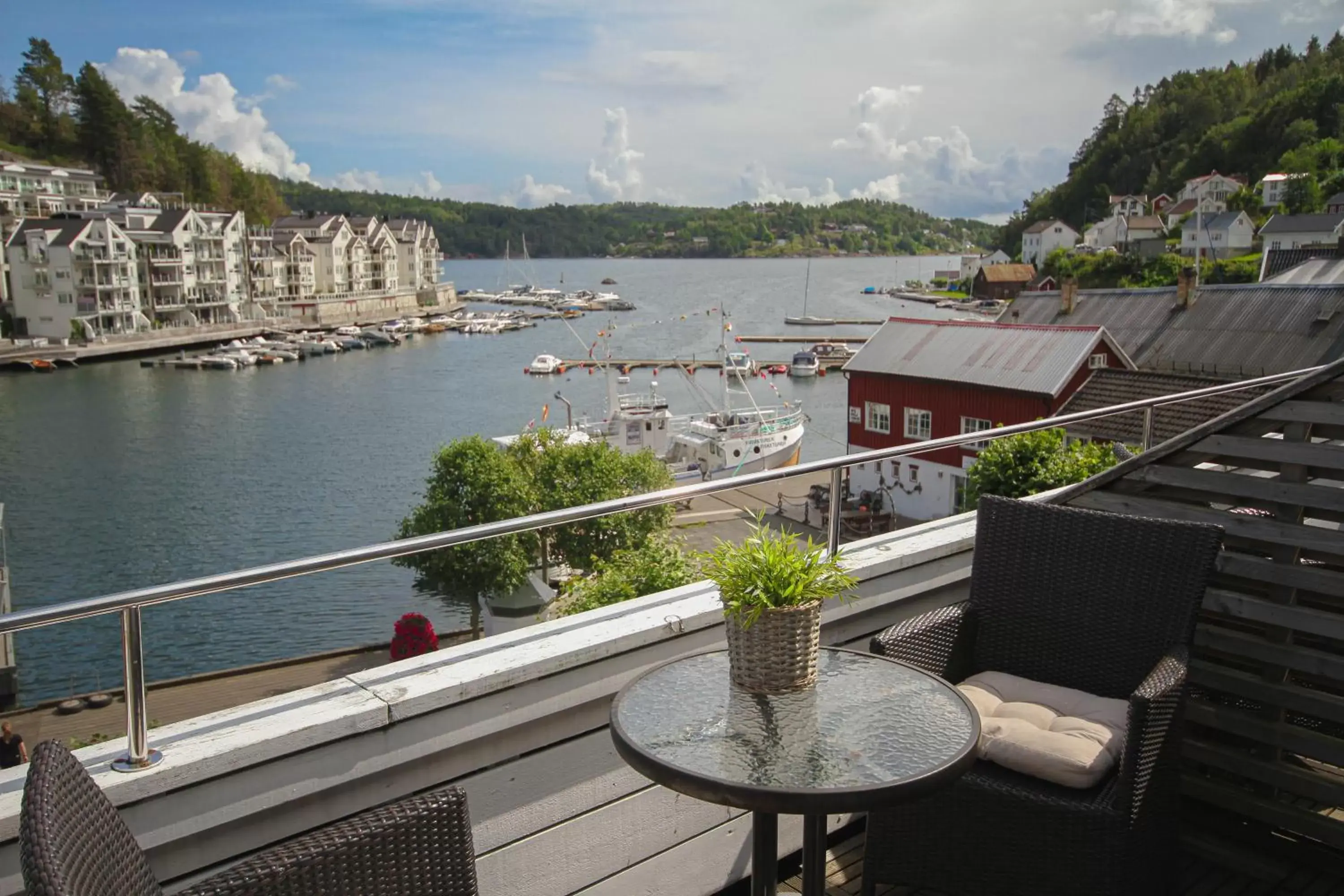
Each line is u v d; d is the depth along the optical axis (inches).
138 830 72.8
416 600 602.5
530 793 94.1
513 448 902.4
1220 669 113.0
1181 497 120.2
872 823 99.6
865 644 125.3
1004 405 1092.5
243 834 78.2
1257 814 111.4
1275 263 2134.6
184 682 291.9
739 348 3292.3
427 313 4958.2
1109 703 102.2
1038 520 112.2
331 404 2269.9
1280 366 1279.5
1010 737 94.6
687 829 106.1
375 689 85.5
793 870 116.0
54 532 1273.4
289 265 4357.8
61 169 4439.0
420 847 62.5
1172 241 4658.0
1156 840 92.0
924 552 126.6
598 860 99.5
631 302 5344.5
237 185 5797.2
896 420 1207.6
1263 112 5324.8
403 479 1536.7
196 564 1152.2
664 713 81.2
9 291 3284.9
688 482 1422.2
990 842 92.8
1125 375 904.9
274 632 702.5
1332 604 112.6
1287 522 109.4
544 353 3277.6
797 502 687.1
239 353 3184.1
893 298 5674.2
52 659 717.3
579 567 505.7
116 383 2669.8
